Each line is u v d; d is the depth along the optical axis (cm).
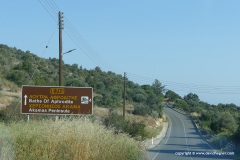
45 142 1299
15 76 7056
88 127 1448
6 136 1203
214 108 14925
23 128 1383
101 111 5094
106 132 1562
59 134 1331
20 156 1199
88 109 2706
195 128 9750
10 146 1175
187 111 14400
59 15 2934
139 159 1745
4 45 9794
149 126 7050
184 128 9650
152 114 9406
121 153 1523
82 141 1341
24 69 7650
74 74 8988
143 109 8731
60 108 2689
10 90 6138
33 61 9088
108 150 1436
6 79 7012
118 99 8625
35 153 1240
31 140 1286
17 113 2630
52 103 2689
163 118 10938
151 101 10869
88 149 1326
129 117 6462
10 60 8338
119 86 9888
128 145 1688
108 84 9525
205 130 8931
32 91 2681
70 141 1320
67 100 2700
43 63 9181
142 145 2020
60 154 1265
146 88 13350
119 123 3222
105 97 7538
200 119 11975
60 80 2928
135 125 3484
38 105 2673
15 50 9750
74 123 1457
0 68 7425
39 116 2659
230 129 8631
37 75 7475
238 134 5231
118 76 11338
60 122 1435
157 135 6806
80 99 2708
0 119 2327
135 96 10431
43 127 1400
